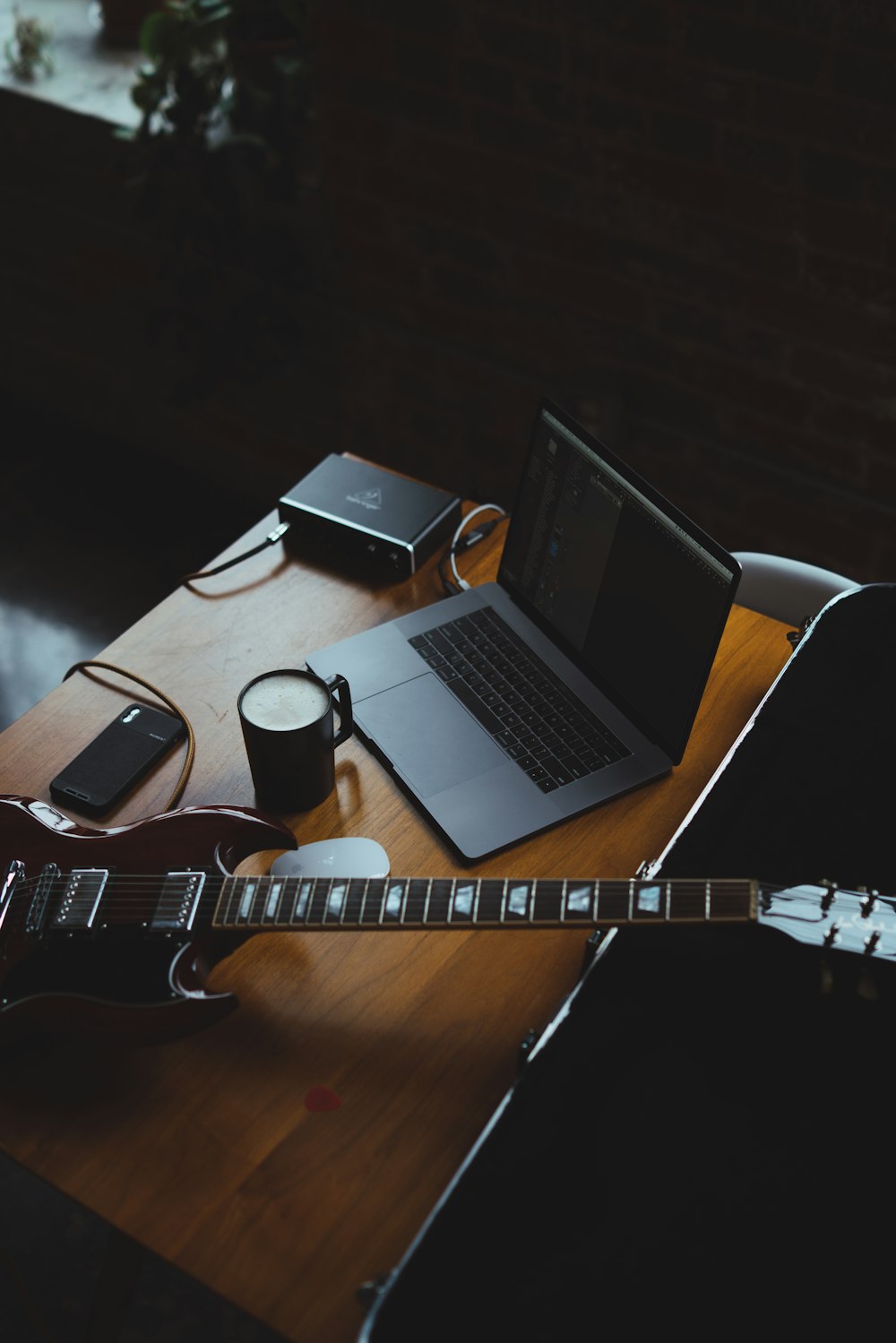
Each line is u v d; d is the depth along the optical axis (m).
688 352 2.32
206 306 2.95
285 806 1.42
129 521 3.17
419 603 1.66
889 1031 1.11
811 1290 0.98
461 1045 1.21
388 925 1.19
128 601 2.96
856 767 1.32
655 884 1.15
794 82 1.92
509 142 2.25
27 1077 1.21
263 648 1.61
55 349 3.35
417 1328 0.97
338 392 2.86
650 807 1.41
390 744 1.46
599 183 2.21
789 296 2.14
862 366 2.15
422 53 2.23
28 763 1.48
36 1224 1.88
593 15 2.03
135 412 3.31
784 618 1.82
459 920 1.17
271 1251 1.08
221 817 1.31
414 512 1.72
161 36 2.48
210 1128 1.16
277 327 2.69
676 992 1.16
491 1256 1.00
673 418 2.43
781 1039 1.12
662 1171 1.05
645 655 1.41
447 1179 1.12
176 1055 1.21
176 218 2.64
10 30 3.11
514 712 1.49
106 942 1.22
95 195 2.94
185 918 1.23
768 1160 1.05
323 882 1.23
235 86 2.52
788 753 1.34
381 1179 1.12
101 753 1.47
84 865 1.28
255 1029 1.23
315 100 2.41
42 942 1.22
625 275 2.29
